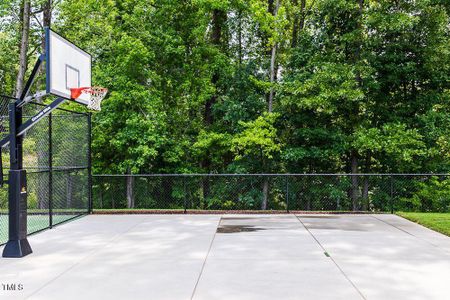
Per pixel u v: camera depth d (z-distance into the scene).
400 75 19.14
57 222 11.71
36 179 15.78
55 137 17.55
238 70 20.44
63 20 22.91
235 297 5.46
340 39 18.08
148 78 19.42
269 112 19.45
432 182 18.72
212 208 19.69
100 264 7.24
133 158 18.66
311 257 7.61
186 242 9.05
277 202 19.69
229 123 21.20
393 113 19.73
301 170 20.36
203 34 20.12
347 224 11.35
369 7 19.55
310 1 24.98
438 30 18.61
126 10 19.83
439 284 5.96
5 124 10.98
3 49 23.62
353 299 5.36
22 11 23.12
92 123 18.50
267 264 7.13
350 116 19.22
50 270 6.89
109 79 18.36
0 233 11.73
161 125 18.44
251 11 19.98
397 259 7.43
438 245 8.59
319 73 17.47
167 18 19.83
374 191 19.30
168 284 6.06
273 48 19.98
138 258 7.64
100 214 13.67
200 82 20.14
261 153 19.73
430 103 19.41
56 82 8.12
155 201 19.84
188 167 20.17
